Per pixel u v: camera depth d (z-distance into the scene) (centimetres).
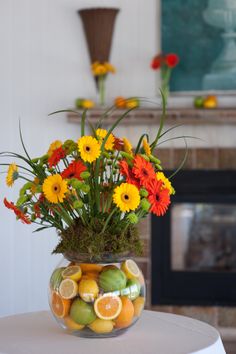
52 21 411
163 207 175
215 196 406
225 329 407
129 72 411
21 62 408
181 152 409
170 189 186
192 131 409
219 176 405
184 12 404
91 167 175
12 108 405
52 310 178
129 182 172
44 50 411
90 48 403
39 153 408
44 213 180
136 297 177
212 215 421
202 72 404
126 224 176
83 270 174
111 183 176
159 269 411
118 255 175
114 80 412
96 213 175
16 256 400
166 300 411
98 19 396
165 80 400
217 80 402
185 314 410
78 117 396
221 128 406
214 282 410
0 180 395
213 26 402
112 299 172
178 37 405
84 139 172
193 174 407
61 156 178
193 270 417
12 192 398
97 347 169
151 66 396
